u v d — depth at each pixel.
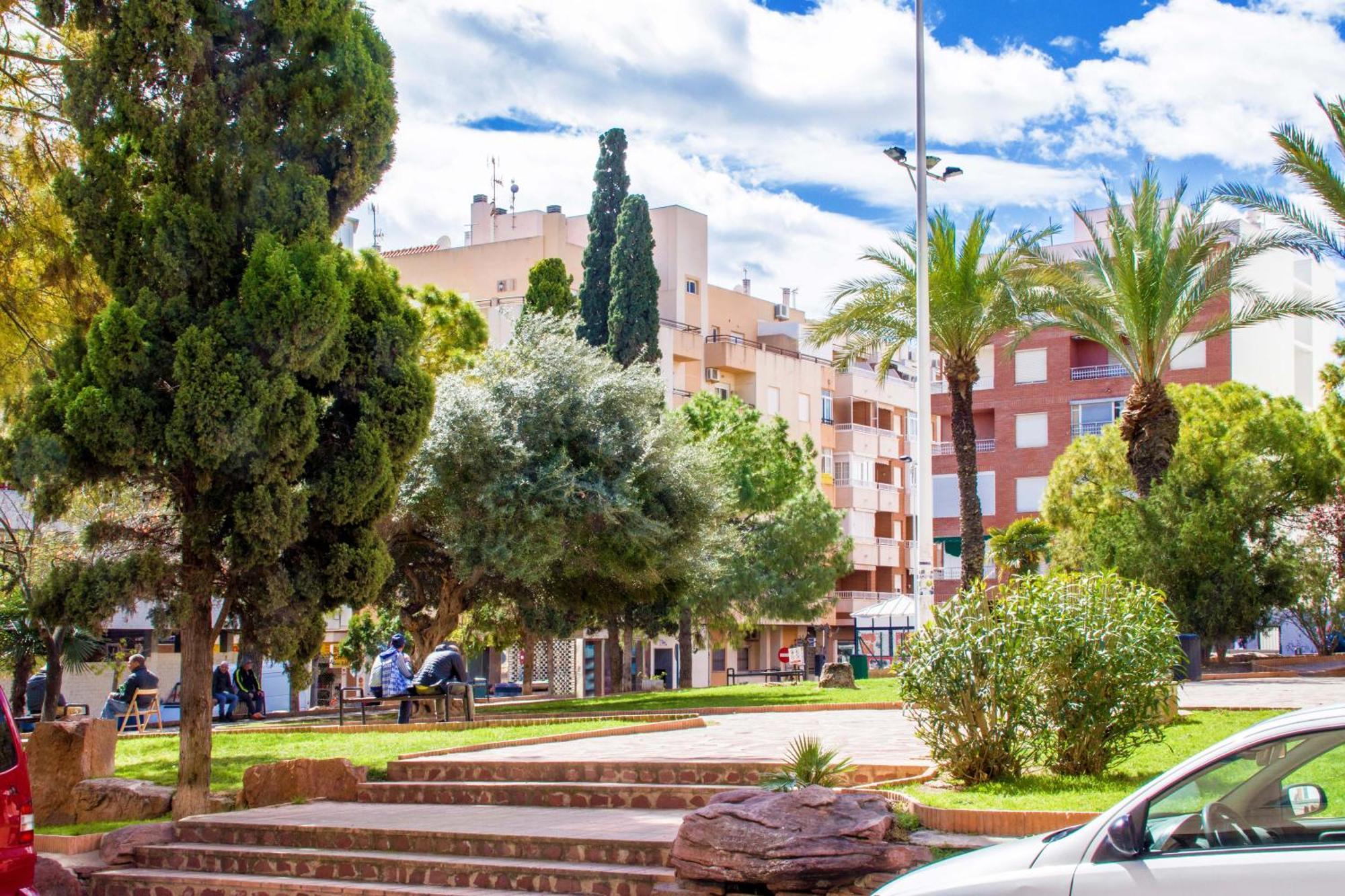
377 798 14.39
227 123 15.41
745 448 45.59
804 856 8.69
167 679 37.19
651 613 39.69
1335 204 23.11
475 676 52.16
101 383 14.27
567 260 63.44
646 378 29.31
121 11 15.08
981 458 62.47
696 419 45.75
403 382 15.93
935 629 11.74
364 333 15.75
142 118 14.97
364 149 16.09
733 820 9.09
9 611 24.86
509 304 58.75
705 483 29.22
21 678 26.91
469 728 20.09
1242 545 30.69
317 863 11.73
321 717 27.81
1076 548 43.66
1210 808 5.29
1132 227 30.97
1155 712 11.54
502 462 26.91
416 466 27.09
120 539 15.09
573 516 27.05
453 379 28.19
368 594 15.68
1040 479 60.75
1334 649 36.12
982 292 29.61
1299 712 5.48
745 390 66.38
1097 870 5.27
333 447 15.86
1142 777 11.14
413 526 28.70
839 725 17.38
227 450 14.19
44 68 17.88
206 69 15.34
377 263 22.77
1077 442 46.81
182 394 14.17
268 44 15.80
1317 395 69.38
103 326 14.25
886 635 64.94
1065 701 11.38
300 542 15.52
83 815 14.66
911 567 74.06
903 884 5.68
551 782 13.45
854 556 68.62
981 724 11.40
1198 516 30.19
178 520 15.34
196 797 14.53
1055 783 10.89
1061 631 11.35
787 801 9.12
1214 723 14.90
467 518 27.20
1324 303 30.52
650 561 27.84
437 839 11.45
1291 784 5.23
